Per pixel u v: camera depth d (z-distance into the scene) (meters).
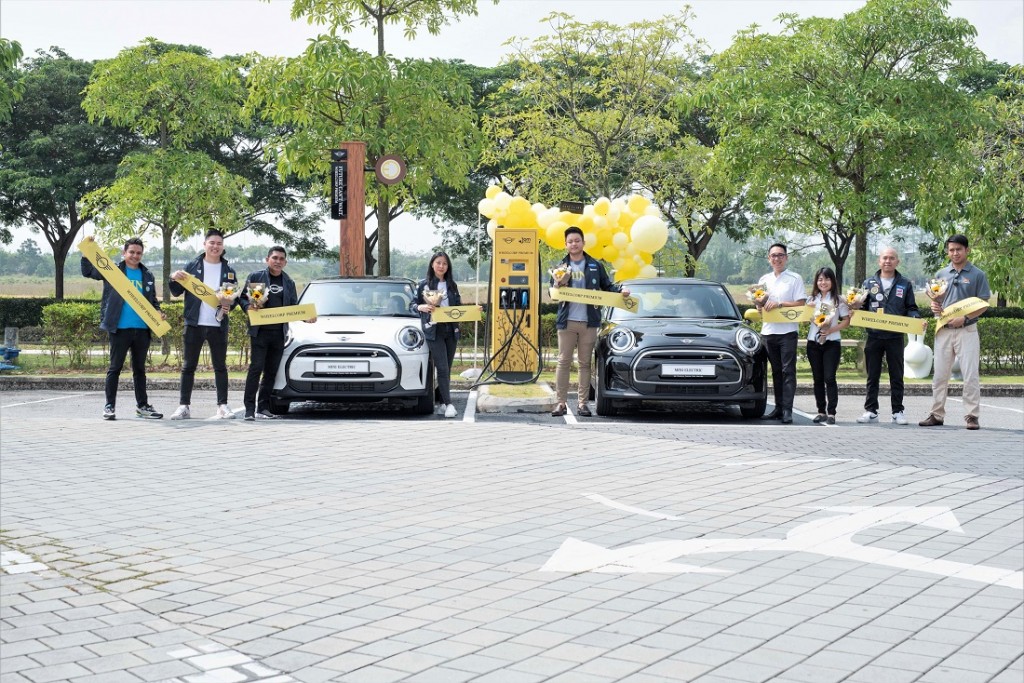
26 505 7.51
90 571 5.80
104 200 25.75
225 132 26.36
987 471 8.73
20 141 44.38
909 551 6.14
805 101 20.31
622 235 18.64
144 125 25.83
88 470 8.86
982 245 21.67
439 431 11.14
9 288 91.12
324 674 4.24
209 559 6.05
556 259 25.64
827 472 8.68
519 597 5.28
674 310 13.52
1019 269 21.50
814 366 12.25
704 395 12.16
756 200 22.47
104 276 11.99
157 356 21.52
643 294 13.80
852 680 4.15
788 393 12.23
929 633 4.71
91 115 24.95
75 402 14.78
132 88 24.67
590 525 6.82
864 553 6.09
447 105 22.12
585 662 4.36
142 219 25.39
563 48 27.11
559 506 7.41
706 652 4.47
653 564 5.88
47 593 5.38
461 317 12.49
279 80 20.78
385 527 6.81
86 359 19.28
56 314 18.92
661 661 4.36
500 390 14.34
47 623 4.90
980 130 21.61
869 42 20.70
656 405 14.34
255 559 6.05
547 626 4.83
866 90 20.33
